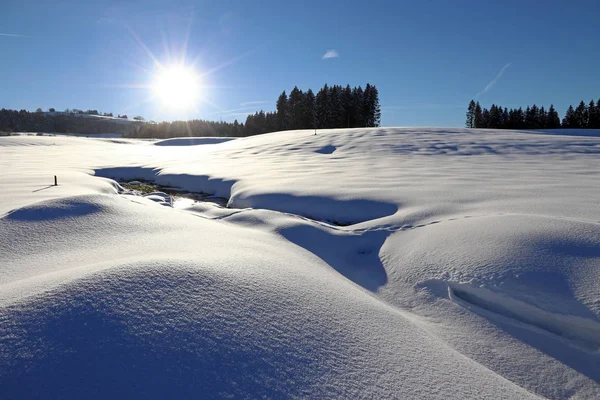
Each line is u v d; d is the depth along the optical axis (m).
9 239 3.20
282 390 1.43
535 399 1.73
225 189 9.55
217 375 1.42
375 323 2.16
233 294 2.03
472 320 2.62
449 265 3.24
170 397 1.29
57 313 1.64
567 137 18.84
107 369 1.36
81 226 3.59
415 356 1.88
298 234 4.46
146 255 2.68
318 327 1.93
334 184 7.96
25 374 1.31
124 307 1.72
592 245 3.00
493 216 4.12
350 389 1.51
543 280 2.70
